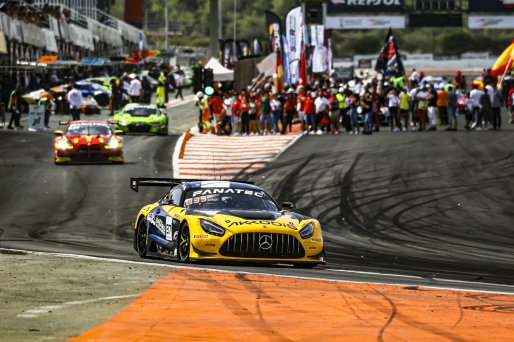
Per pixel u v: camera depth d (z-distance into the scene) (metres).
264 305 36.50
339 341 29.34
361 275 49.81
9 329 30.38
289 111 154.75
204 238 50.88
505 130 151.00
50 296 38.06
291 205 55.75
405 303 38.09
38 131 168.00
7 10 196.25
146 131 161.25
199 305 36.06
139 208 93.88
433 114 152.75
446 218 86.75
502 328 32.44
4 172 119.25
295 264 53.25
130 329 30.52
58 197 100.75
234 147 140.12
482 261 60.72
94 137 126.12
